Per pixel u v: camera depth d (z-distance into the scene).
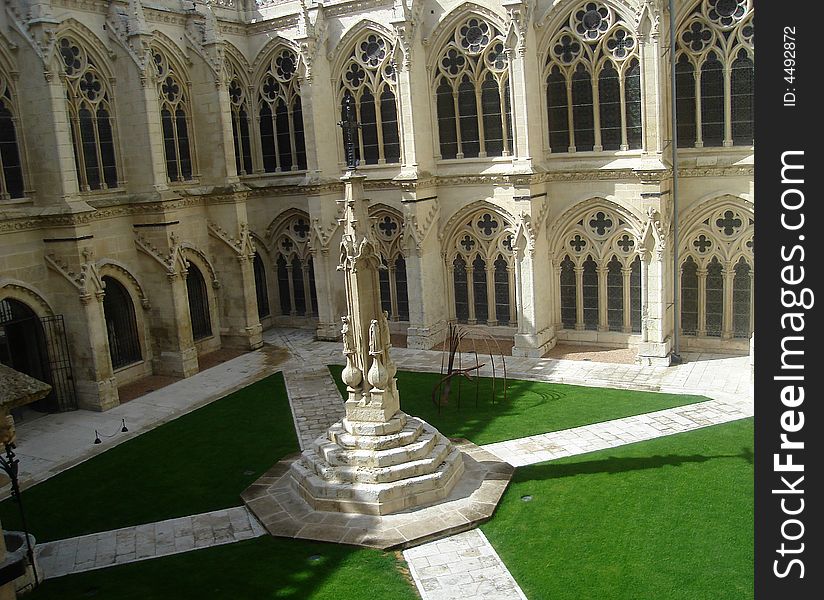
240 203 44.47
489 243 42.41
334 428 25.88
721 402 31.52
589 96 38.44
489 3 38.66
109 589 20.61
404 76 40.38
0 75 34.56
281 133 47.81
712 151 36.47
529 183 38.16
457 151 42.25
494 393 34.62
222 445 30.86
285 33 45.47
